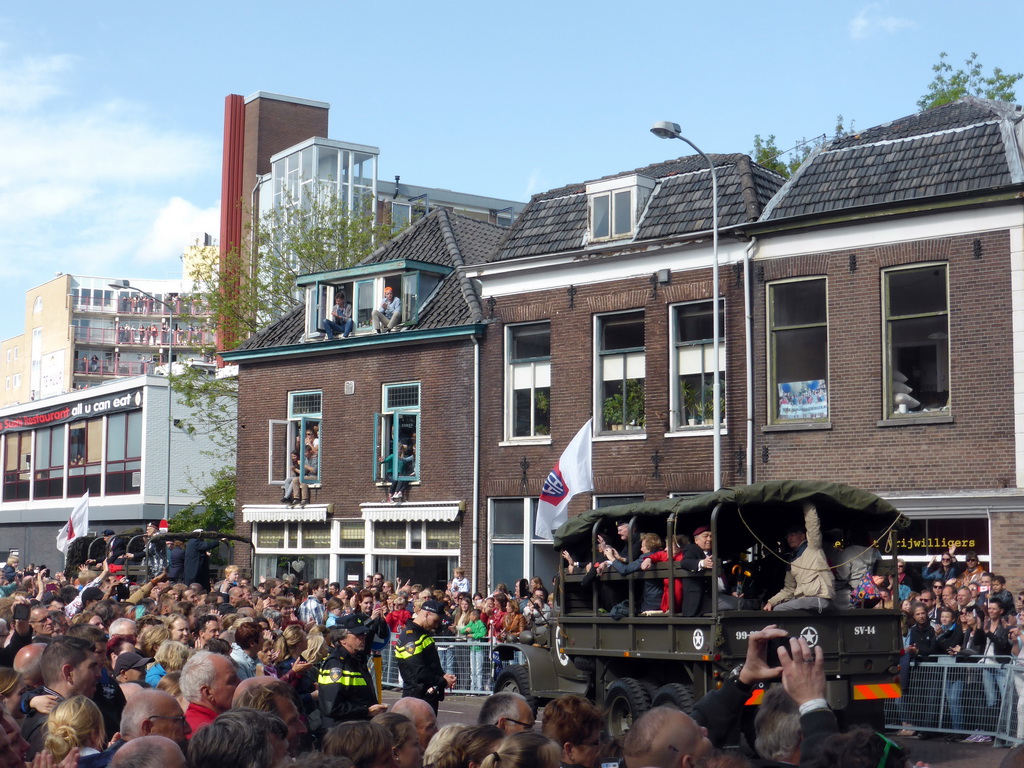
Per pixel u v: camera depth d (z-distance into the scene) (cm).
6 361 9725
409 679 1164
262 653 1042
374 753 523
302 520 2905
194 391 3844
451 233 3002
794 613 1284
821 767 428
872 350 2050
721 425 2212
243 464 3066
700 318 2277
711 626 1254
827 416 2095
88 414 4475
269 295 3978
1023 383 1903
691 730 467
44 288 9244
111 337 9081
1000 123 2034
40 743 648
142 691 610
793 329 2148
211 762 497
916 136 2125
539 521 2189
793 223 2133
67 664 691
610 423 2388
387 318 2788
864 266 2069
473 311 2623
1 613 1148
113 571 2881
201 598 1623
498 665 1922
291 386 2978
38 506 4769
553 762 499
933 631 1589
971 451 1942
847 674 1301
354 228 4006
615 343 2400
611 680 1434
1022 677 1415
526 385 2528
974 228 1967
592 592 1549
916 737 1534
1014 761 395
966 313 1966
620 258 2367
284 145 6456
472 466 2583
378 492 2766
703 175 2362
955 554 1962
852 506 1324
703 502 1313
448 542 2633
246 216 6378
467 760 530
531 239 2538
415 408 2716
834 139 2261
